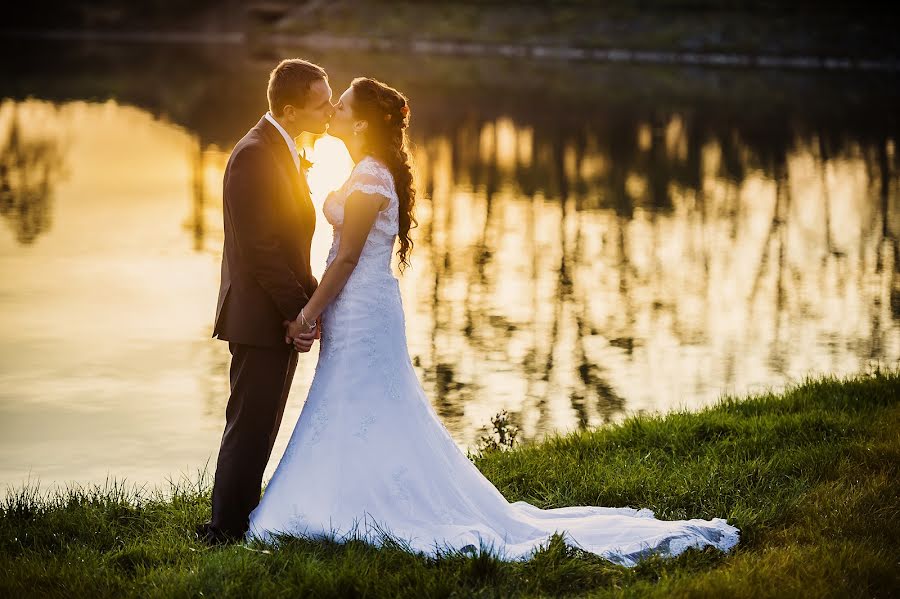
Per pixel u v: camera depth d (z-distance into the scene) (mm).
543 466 8102
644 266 20172
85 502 7500
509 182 29547
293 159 6746
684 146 37281
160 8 87188
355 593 5672
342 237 6551
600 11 76500
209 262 19391
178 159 31109
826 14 72188
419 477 6508
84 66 59469
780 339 15312
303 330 6582
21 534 6738
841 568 5984
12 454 10297
